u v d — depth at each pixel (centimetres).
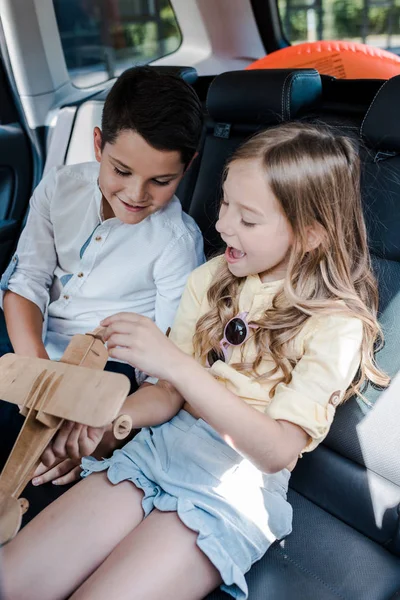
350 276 107
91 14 235
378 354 110
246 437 90
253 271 104
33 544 90
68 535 92
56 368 81
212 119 164
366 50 237
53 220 134
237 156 101
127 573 84
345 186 104
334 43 239
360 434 109
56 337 136
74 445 86
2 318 150
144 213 116
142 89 104
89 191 131
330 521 112
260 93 145
